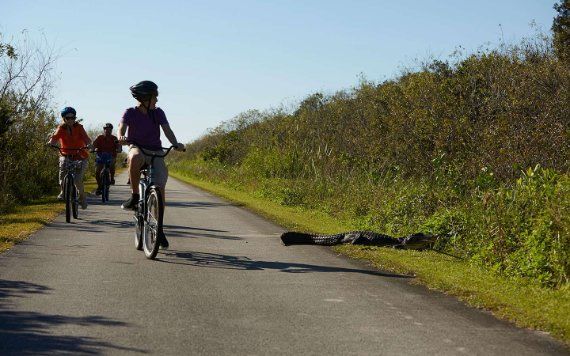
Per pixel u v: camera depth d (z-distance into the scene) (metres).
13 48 15.45
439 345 4.61
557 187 8.08
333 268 7.66
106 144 16.92
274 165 24.41
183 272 7.16
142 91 8.12
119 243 9.27
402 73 17.95
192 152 63.59
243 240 10.04
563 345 4.67
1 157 15.14
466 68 15.21
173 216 13.78
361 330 4.97
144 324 5.02
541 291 6.43
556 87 13.16
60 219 12.37
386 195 13.06
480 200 9.93
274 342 4.62
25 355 4.21
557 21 24.47
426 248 9.38
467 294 6.25
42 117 17.53
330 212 14.76
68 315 5.23
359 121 19.36
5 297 5.79
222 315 5.34
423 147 15.06
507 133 12.12
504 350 4.52
